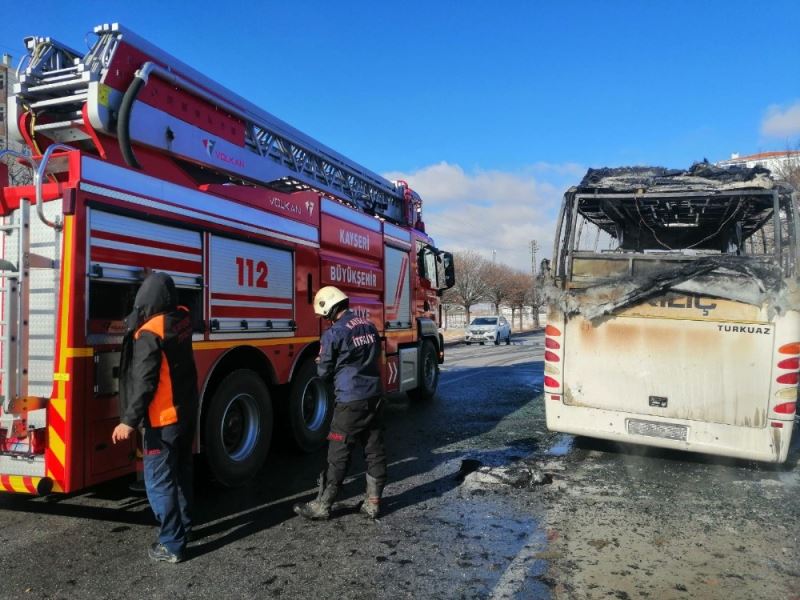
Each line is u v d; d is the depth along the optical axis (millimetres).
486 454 6637
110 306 4223
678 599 3371
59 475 3889
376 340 4832
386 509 4863
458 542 4172
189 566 3801
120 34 5461
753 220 6926
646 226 7613
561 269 6301
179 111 6141
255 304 5766
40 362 4012
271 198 6121
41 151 5637
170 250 4746
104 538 4262
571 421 6145
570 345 6152
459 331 47406
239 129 7113
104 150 5480
